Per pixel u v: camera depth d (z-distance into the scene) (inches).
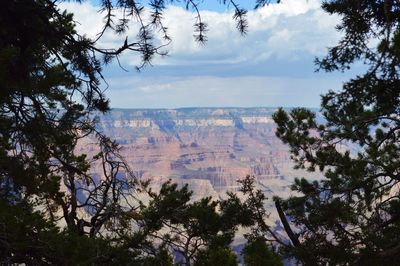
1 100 202.7
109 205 266.7
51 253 189.0
